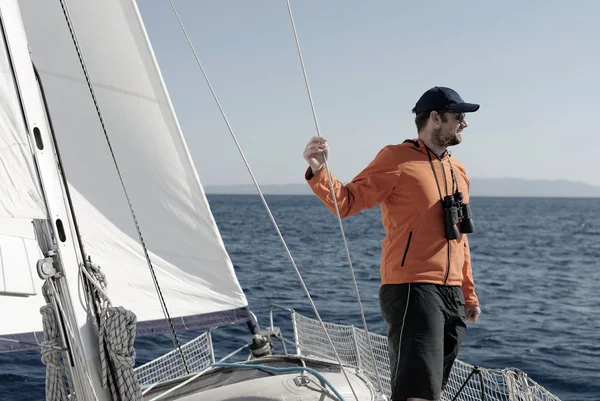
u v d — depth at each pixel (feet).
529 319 46.60
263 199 9.72
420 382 9.70
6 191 7.22
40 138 7.57
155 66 13.35
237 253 98.17
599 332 41.98
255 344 12.69
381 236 145.59
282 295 55.57
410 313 9.99
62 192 7.79
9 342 11.73
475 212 368.89
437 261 10.20
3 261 10.06
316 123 9.20
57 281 7.70
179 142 13.61
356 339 14.11
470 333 40.37
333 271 76.59
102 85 13.35
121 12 13.12
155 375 14.80
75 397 7.82
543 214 351.05
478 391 12.22
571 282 72.28
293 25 9.25
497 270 83.35
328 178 9.22
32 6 12.91
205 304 14.10
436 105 10.52
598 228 213.25
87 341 7.71
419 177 10.33
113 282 13.30
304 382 10.27
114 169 13.53
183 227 13.89
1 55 7.28
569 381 29.04
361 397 10.24
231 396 10.03
